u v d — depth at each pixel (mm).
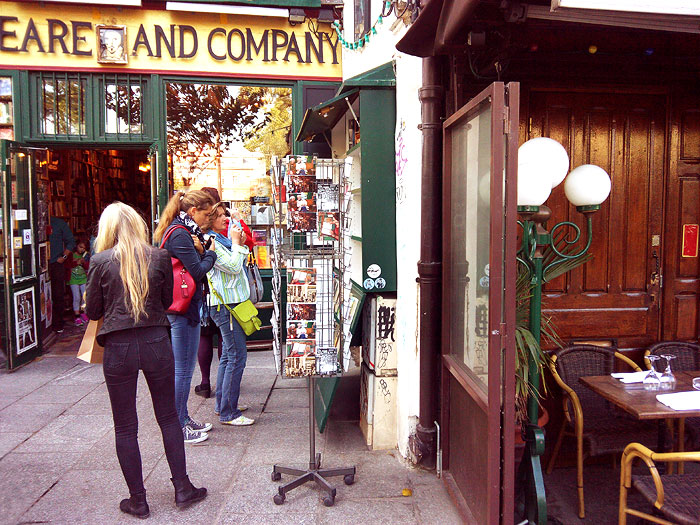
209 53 6074
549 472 3465
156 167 6113
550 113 3500
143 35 5953
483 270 2480
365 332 3889
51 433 3975
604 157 3568
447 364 3057
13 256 5590
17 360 5625
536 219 2812
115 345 2746
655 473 2287
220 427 4090
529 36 2930
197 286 3709
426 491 3119
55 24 5812
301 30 6172
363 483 3211
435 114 3158
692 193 3652
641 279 3654
